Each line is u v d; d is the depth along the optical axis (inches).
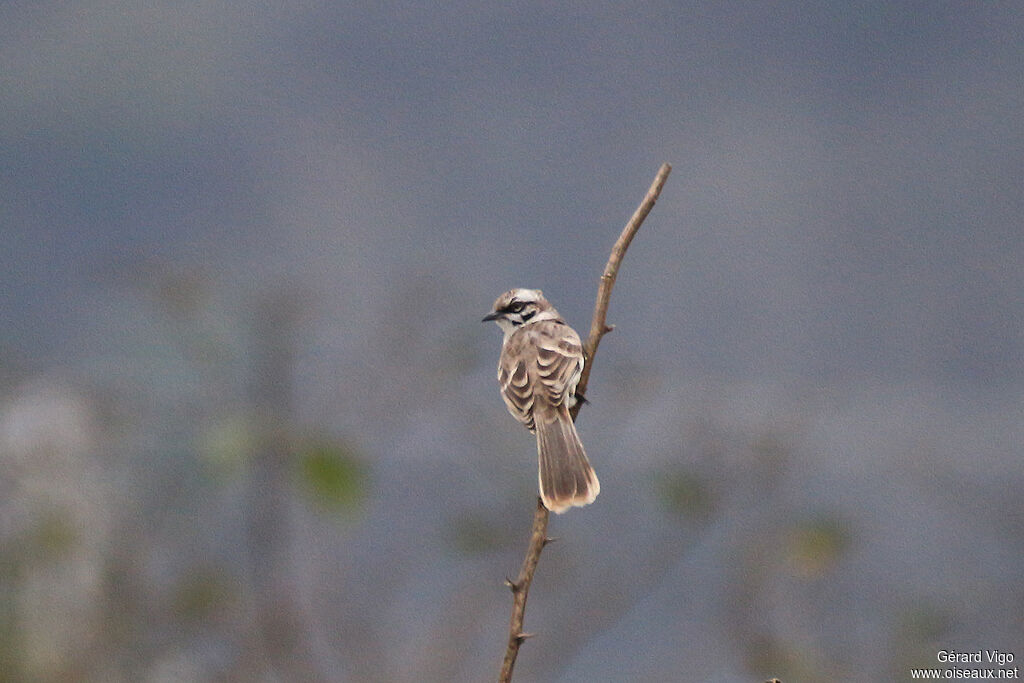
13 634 449.1
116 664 447.8
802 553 474.9
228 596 450.0
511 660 313.4
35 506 455.8
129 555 451.2
